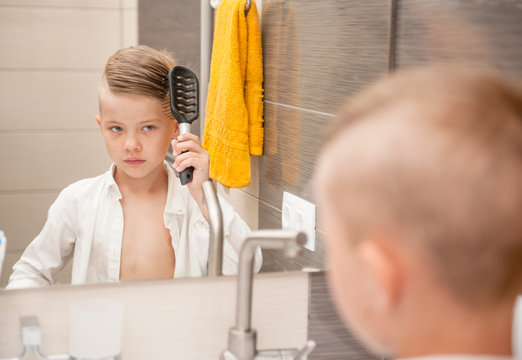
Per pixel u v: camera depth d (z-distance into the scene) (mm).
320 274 1006
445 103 463
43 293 903
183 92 976
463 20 892
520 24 807
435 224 450
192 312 957
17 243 907
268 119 1039
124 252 956
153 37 938
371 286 490
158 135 963
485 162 441
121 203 957
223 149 1004
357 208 478
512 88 482
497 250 448
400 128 464
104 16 907
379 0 1007
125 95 935
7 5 866
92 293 921
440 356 476
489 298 462
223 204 1009
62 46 895
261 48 1021
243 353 837
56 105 906
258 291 982
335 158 499
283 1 1015
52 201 923
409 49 983
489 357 465
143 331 943
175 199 979
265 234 755
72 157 926
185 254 973
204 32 978
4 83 879
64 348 921
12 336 898
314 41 1043
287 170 1045
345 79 1052
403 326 488
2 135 889
